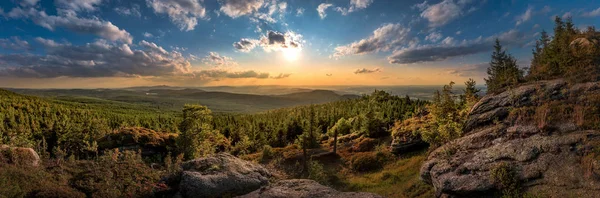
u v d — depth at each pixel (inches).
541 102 706.2
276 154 1898.4
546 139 583.5
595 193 433.4
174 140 1940.2
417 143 1304.1
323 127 3754.9
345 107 4709.6
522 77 1007.6
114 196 554.3
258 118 4717.0
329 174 1277.1
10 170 538.0
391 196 773.9
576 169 488.4
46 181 551.5
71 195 505.0
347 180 1148.5
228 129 3818.9
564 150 535.5
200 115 1904.5
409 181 863.1
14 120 3636.8
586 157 490.6
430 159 758.5
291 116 3986.2
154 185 637.9
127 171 671.1
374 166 1293.1
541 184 497.0
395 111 3326.8
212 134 2102.6
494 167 563.2
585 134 544.4
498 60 1379.2
